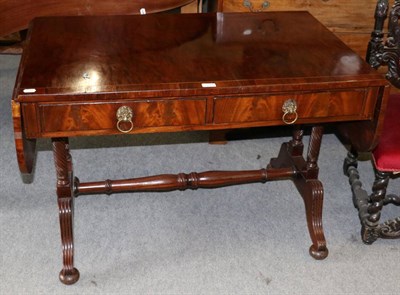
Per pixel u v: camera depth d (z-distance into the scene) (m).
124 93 1.45
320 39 1.85
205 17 1.97
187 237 2.02
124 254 1.93
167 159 2.48
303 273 1.89
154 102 1.50
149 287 1.81
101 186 1.97
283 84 1.53
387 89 1.59
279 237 2.04
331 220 2.15
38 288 1.78
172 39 1.78
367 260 1.96
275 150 2.58
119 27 1.85
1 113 2.75
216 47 1.74
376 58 1.99
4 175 2.31
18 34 2.95
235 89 1.51
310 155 1.94
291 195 2.27
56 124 1.48
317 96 1.58
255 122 1.60
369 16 2.41
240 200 2.23
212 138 2.56
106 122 1.50
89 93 1.43
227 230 2.07
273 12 2.05
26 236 1.99
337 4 2.36
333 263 1.94
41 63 1.57
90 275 1.84
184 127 1.56
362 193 2.15
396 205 2.23
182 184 2.01
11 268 1.85
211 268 1.89
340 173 2.43
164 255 1.94
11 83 3.01
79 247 1.95
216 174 2.03
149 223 2.08
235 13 2.02
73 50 1.66
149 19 1.93
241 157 2.52
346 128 1.87
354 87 1.58
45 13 2.09
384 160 1.84
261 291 1.81
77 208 2.13
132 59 1.63
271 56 1.70
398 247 2.03
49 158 2.43
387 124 1.91
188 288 1.81
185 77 1.54
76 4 2.09
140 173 2.38
